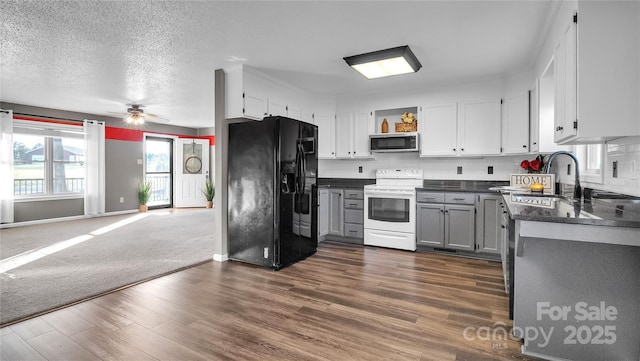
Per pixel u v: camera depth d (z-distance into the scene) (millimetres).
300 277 3154
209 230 5453
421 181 4527
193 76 3955
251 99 3703
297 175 3641
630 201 1839
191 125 8430
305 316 2324
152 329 2135
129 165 7387
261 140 3443
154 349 1897
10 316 2293
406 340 1999
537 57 3232
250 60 3400
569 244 1743
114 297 2662
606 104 1743
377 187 4336
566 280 1756
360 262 3646
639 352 1645
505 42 2920
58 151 6293
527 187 3141
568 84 1986
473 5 2281
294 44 2982
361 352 1869
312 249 3967
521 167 3852
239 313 2373
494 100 3941
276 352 1869
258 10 2357
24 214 5801
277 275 3217
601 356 1704
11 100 5332
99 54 3221
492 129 3949
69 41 2898
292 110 4449
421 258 3799
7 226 5523
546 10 2342
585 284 1723
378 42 2934
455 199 3869
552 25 2496
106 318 2287
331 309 2439
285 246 3467
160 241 4645
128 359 1796
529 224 1664
